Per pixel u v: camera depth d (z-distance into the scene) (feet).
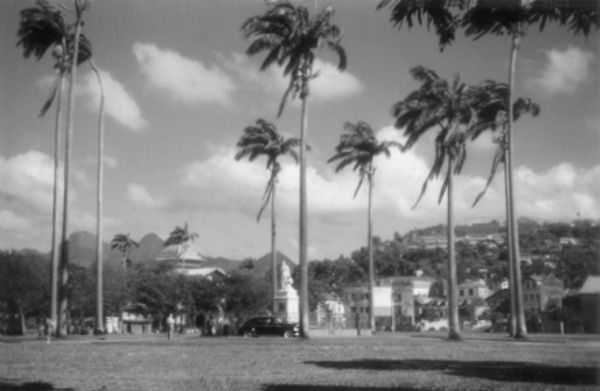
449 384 44.52
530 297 275.18
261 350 88.28
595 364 62.95
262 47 133.80
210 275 276.62
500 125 145.18
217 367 59.67
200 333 204.23
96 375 51.78
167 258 407.85
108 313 257.34
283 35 134.21
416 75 146.51
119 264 287.48
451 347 97.96
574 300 236.84
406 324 324.19
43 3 135.44
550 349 91.61
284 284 213.66
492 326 272.51
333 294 327.47
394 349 92.02
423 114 144.87
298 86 136.56
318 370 56.49
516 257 142.72
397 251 544.62
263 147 221.05
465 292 370.73
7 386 43.93
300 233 135.03
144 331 269.44
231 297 242.58
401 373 53.31
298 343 110.63
